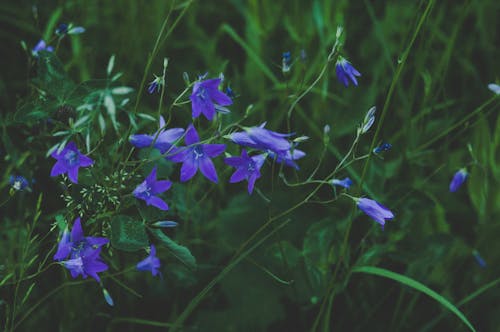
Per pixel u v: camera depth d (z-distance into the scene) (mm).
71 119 559
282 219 727
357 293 717
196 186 708
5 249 676
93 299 673
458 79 850
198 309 708
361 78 839
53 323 684
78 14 803
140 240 576
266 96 807
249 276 703
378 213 585
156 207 589
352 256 708
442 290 734
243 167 579
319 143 776
